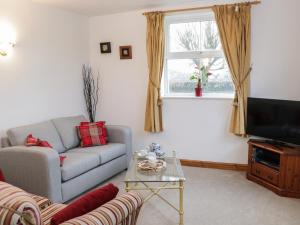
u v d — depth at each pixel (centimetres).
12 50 324
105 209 134
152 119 405
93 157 314
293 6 335
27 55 344
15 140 296
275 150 303
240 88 356
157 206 279
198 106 395
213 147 395
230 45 355
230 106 378
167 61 418
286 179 296
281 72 348
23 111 342
